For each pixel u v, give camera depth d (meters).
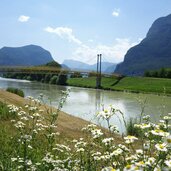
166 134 3.19
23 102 24.52
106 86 97.06
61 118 20.36
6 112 12.27
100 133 4.84
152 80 92.75
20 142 5.63
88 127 6.09
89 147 5.48
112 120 22.36
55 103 32.31
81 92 70.25
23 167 4.88
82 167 5.10
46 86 86.69
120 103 44.19
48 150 6.42
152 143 3.81
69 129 17.25
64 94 7.05
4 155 5.68
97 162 4.79
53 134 6.51
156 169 2.87
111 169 3.52
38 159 6.00
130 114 29.44
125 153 4.10
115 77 104.69
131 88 87.06
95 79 106.00
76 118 22.08
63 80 102.88
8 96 26.17
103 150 5.09
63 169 4.80
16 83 98.25
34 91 59.81
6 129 9.46
